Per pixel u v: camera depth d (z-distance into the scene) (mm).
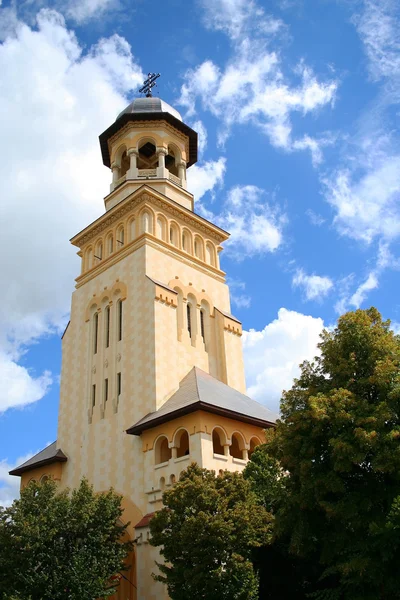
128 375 35750
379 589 19266
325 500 20562
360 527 19766
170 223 42344
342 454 19641
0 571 23359
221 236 46438
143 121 46156
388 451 19172
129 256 40000
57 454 37469
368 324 23141
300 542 20859
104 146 48875
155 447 31359
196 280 41875
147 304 36719
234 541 21484
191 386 33656
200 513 21281
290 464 21859
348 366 22219
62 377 41406
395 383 21094
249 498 23625
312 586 25016
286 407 23844
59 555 23750
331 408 21031
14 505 25031
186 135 48188
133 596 29391
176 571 21734
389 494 19688
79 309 42781
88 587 22719
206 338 40469
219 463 29453
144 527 29172
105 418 36000
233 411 30984
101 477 34250
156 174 44688
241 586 21047
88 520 24594
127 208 42000
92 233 44688
